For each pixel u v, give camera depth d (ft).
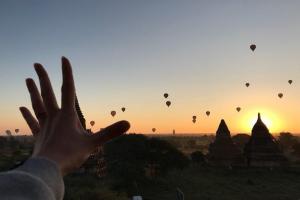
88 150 2.81
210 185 176.24
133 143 173.78
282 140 550.36
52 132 2.81
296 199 142.82
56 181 2.60
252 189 168.35
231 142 258.37
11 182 2.35
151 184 164.86
